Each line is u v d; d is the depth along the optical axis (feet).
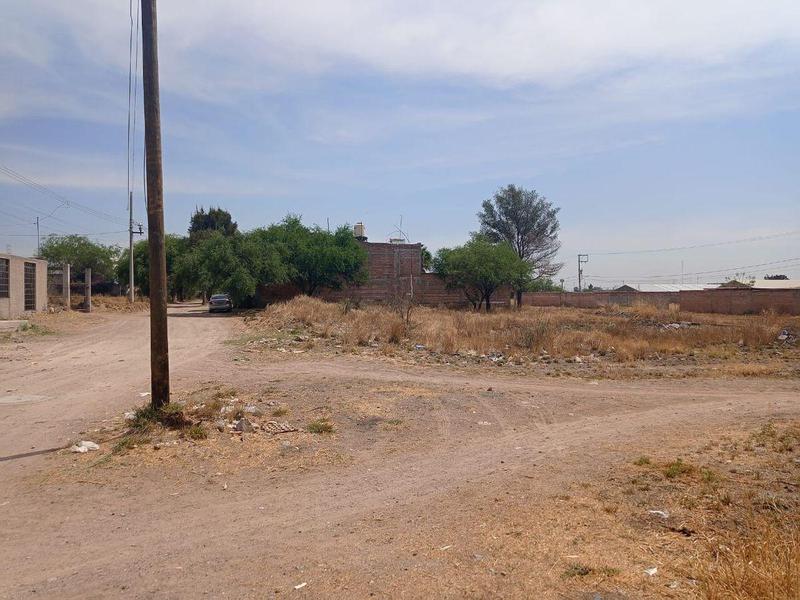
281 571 16.71
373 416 36.32
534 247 260.01
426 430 33.99
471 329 87.97
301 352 68.74
